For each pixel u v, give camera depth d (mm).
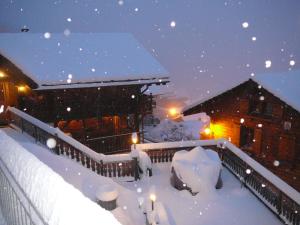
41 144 13070
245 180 13516
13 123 15477
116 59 19000
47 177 3773
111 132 20594
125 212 8445
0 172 5590
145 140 28797
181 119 37875
